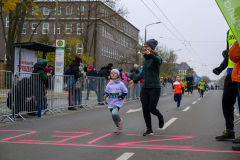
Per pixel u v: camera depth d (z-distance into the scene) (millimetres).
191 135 6070
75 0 32469
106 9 32719
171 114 10125
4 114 8203
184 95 27203
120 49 62719
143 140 5547
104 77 14289
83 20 34594
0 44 48406
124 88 6504
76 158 4234
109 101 6586
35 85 9227
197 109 12102
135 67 17625
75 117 9164
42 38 36188
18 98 8617
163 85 26797
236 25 4438
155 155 4383
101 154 4457
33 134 6191
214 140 5523
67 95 11133
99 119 8672
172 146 5012
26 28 28344
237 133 6250
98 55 50281
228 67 5273
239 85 4953
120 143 5273
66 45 35000
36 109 9328
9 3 15570
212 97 23125
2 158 4230
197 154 4441
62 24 34219
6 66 24578
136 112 10641
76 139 5648
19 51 11016
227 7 4488
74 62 11570
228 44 5273
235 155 4379
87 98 12711
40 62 9555
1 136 5961
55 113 10281
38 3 26297
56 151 4660
